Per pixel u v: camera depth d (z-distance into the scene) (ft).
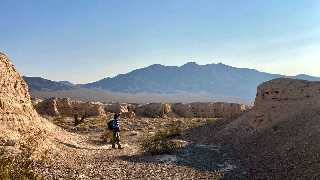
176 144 122.52
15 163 60.13
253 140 123.65
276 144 109.29
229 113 270.87
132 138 154.92
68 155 99.60
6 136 94.07
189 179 83.66
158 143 116.47
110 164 93.30
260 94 144.56
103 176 80.02
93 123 204.85
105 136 142.51
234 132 138.82
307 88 132.77
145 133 169.89
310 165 81.97
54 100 258.16
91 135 161.58
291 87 136.46
